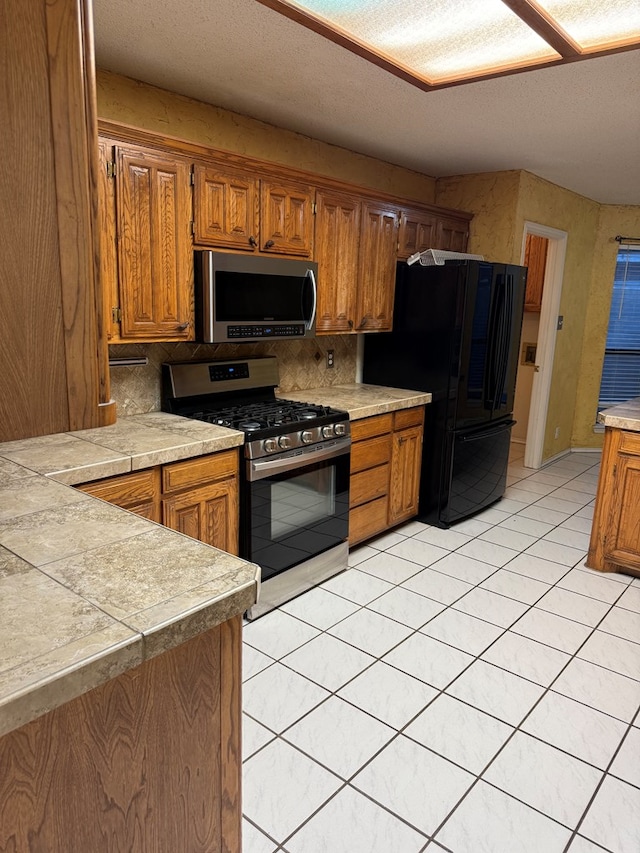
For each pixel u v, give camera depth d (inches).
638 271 222.5
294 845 61.4
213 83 103.6
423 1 71.6
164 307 97.7
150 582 36.6
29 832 30.7
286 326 117.0
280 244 115.0
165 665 35.3
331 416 115.2
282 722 79.1
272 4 73.5
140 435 94.6
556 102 108.3
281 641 98.0
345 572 124.4
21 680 27.0
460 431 147.0
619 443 121.0
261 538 104.0
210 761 39.6
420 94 106.2
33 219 34.3
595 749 75.6
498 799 67.6
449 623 104.7
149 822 36.6
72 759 31.7
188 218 98.6
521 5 71.2
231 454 98.2
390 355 153.6
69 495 52.4
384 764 72.4
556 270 194.2
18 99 32.4
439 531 148.9
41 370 36.4
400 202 142.7
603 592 117.8
